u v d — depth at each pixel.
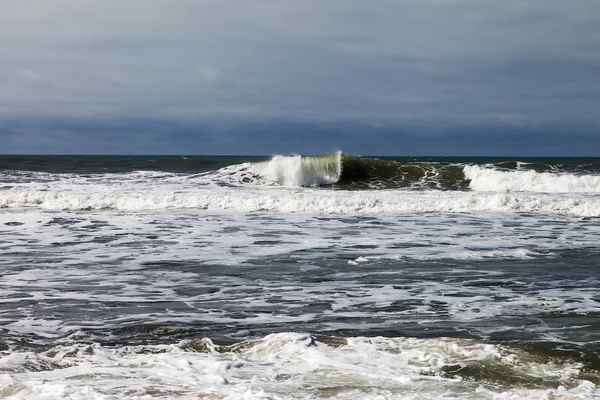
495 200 20.91
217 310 8.71
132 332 7.56
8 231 15.80
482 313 8.51
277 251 13.38
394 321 8.12
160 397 5.04
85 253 13.02
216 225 17.08
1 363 6.02
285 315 8.45
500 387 5.45
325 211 20.16
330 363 6.04
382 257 12.61
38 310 8.61
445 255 12.91
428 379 5.62
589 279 10.73
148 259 12.44
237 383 5.47
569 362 6.15
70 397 4.98
